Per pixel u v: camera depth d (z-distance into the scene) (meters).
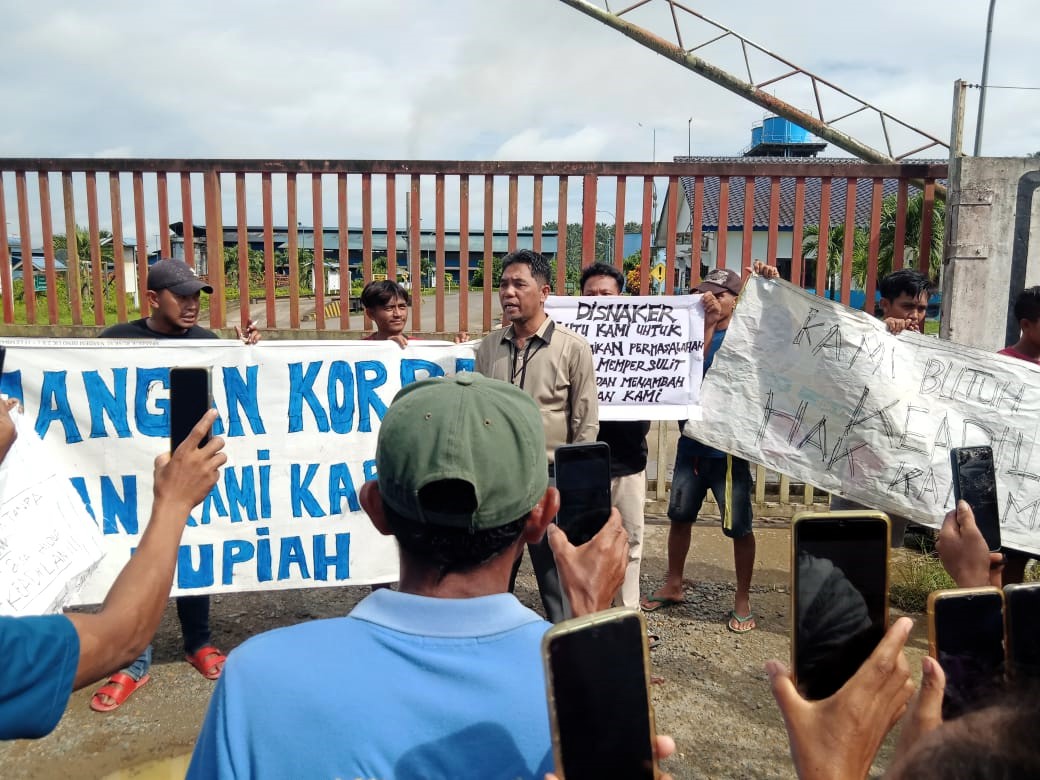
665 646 4.29
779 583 5.18
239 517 3.96
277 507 3.99
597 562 1.55
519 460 1.21
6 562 2.78
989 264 5.47
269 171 6.06
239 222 6.12
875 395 4.17
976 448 1.88
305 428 4.02
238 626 4.47
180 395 1.57
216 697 1.13
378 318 4.65
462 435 1.18
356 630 1.17
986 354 4.12
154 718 3.56
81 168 6.16
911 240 15.68
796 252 5.93
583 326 4.51
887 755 3.33
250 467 3.97
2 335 6.33
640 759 0.98
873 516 1.23
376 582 4.05
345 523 4.04
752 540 4.43
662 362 4.48
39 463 2.96
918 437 4.14
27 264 6.33
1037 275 5.45
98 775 3.17
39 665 1.18
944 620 1.18
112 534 3.83
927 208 5.82
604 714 0.97
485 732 1.08
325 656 1.13
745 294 4.34
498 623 1.17
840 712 1.11
